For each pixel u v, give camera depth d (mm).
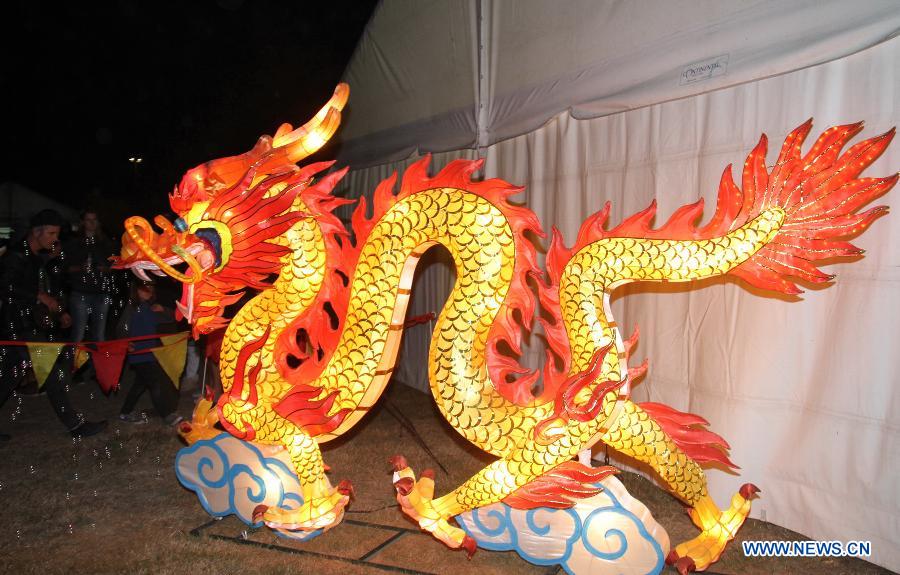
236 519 3164
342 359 2674
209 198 2643
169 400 4785
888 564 2562
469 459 4031
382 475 3789
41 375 3736
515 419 2473
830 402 2752
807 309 2861
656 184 3422
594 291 2422
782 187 2264
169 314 4863
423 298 5707
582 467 2395
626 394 2428
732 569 2650
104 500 3426
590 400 2297
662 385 3482
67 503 3381
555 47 3744
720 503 3135
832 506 2752
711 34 2869
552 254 2537
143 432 4645
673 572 2611
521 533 2533
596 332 2396
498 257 2475
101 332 5801
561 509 2482
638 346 3623
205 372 5133
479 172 4680
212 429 2990
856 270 2666
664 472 2430
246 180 2568
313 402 2617
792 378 2910
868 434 2629
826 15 2463
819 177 2221
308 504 2688
